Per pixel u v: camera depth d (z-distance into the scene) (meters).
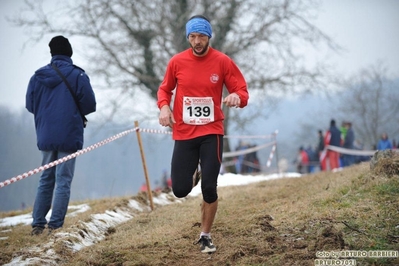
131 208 14.30
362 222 9.68
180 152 9.23
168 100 9.46
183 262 8.88
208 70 9.27
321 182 14.71
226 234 10.06
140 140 14.27
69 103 11.93
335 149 31.47
